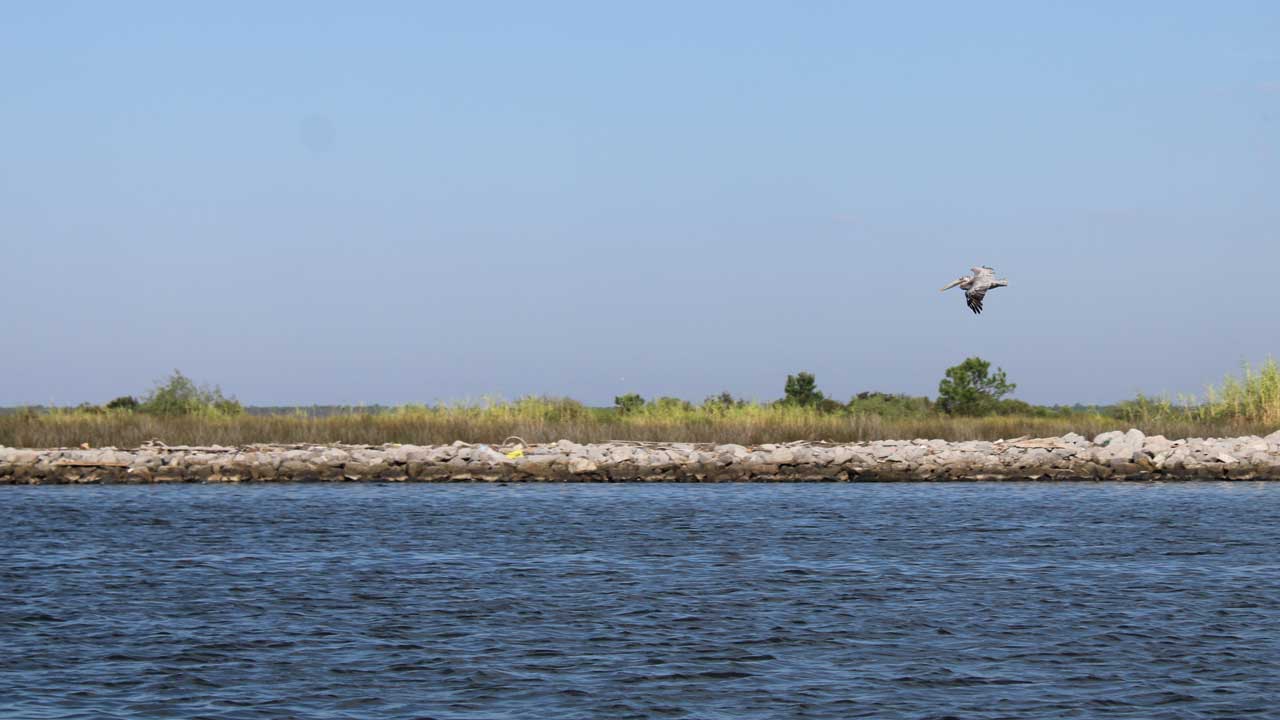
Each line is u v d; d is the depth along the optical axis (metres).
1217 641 22.22
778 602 25.53
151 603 25.50
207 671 20.41
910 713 18.30
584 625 23.53
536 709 18.48
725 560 30.53
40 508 40.69
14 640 22.33
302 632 23.00
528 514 39.25
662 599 25.84
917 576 28.33
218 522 37.31
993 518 38.22
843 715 18.23
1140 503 42.19
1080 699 18.94
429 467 50.31
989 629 23.17
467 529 35.88
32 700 18.80
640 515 38.97
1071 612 24.53
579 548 32.41
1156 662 20.88
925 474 50.72
